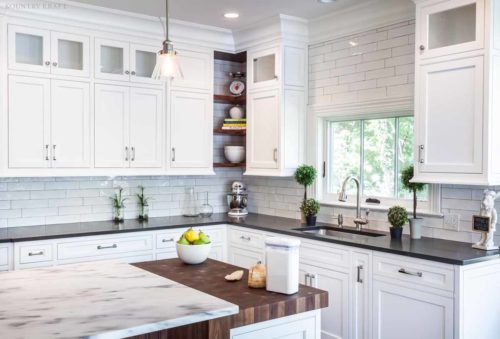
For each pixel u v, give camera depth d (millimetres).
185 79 4770
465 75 3104
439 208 3631
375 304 3324
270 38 4590
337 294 3598
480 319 2990
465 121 3104
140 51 4539
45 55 4047
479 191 3396
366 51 4145
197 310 1815
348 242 3492
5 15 3865
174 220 4754
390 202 4059
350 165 4453
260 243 4297
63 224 4430
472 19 3090
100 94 4312
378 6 3941
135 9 4184
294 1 3955
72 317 1729
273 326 2145
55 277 2336
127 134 4453
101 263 2686
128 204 4840
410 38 3809
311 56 4656
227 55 5145
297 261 2270
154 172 4613
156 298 1978
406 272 3117
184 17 4434
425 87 3328
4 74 3873
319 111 4574
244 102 5344
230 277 2482
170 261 2965
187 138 4801
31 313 1774
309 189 4688
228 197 5234
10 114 3906
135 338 2105
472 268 2922
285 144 4539
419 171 3363
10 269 3660
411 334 3105
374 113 4141
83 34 4223
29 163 3990
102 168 4328
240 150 5164
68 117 4164
